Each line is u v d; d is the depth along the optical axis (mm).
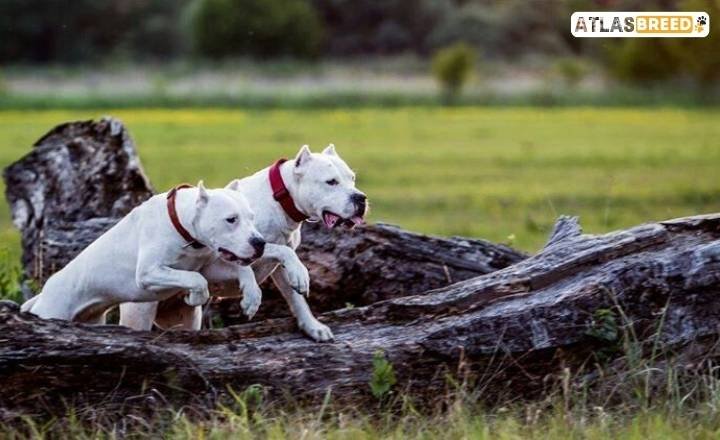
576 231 10703
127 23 85375
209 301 11539
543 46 87125
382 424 8695
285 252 9508
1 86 63281
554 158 39781
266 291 11531
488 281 9562
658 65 66625
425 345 9094
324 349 9047
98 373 8531
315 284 11562
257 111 60844
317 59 83625
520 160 39250
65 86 68812
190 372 8688
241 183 10273
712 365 9266
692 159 39125
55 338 8484
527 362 9188
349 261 11570
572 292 9336
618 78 70125
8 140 41406
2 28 81750
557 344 9188
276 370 8852
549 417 8641
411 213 26484
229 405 8695
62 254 12227
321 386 8875
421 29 88375
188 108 61344
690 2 39094
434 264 11672
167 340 8867
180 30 84438
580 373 9219
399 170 36125
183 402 8672
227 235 9336
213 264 9922
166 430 8438
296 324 9328
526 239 20703
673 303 9383
